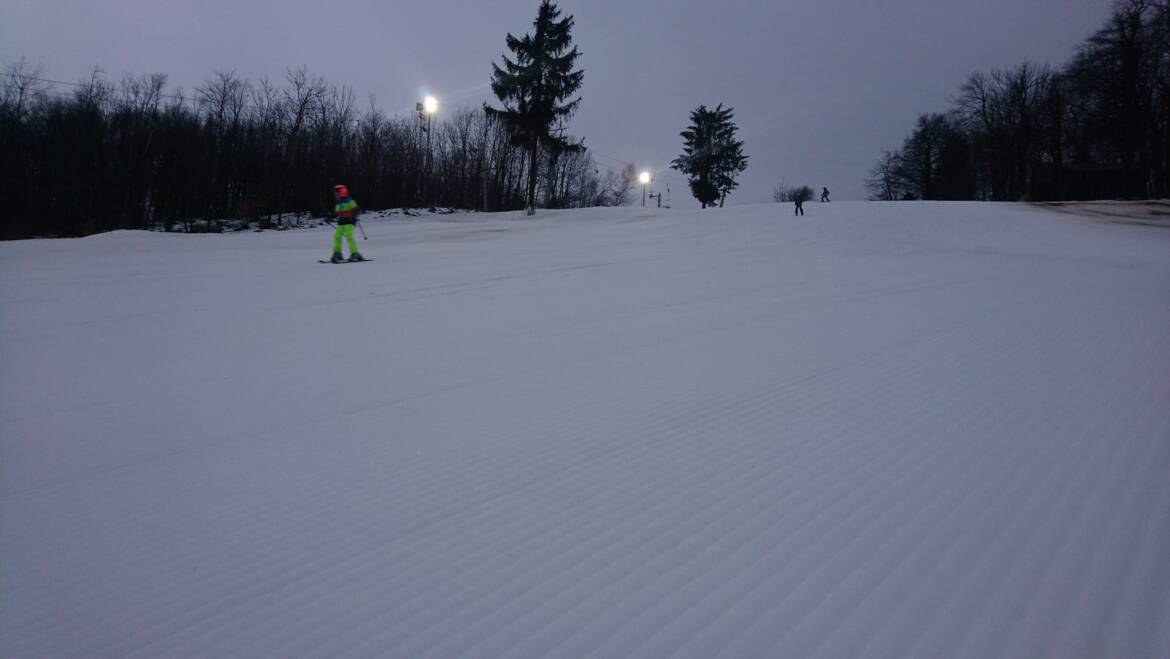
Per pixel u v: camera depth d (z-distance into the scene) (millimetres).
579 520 3092
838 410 4492
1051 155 59125
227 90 43125
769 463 3643
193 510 3367
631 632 2236
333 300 10352
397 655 2199
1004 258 15875
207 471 3867
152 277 12891
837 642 2111
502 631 2289
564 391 5312
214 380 5914
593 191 80938
